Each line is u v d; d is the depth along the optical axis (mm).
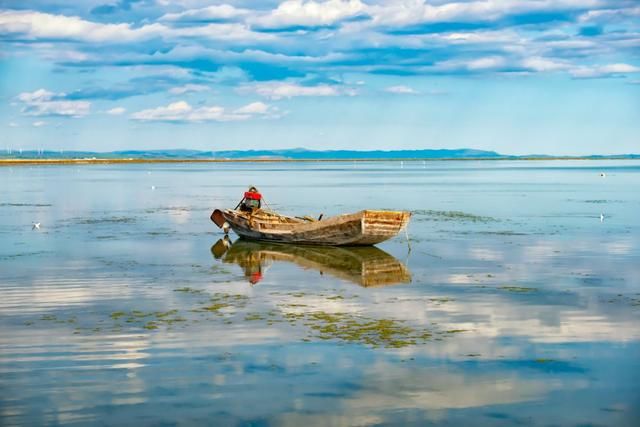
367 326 19219
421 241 37781
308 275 27516
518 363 16109
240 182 123688
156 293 23766
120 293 23734
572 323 19531
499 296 23094
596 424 13055
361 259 32000
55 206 64000
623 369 15719
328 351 16984
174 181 127188
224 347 17344
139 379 15211
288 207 64688
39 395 14352
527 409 13664
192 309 21281
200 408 13758
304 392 14492
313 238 36688
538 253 32812
